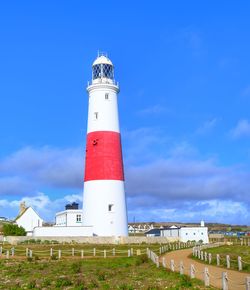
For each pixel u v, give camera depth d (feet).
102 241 204.33
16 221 301.02
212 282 83.20
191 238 265.75
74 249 170.09
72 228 211.41
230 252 162.61
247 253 155.94
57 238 207.51
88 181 211.20
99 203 206.39
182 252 170.71
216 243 233.76
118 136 217.56
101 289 82.12
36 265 124.36
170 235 289.12
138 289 80.64
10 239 208.44
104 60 223.51
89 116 219.00
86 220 210.79
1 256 153.38
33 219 304.09
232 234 390.01
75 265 119.44
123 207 211.20
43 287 86.79
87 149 215.72
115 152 212.84
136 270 108.58
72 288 84.07
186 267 111.75
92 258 146.61
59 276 101.30
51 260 140.77
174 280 87.04
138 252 161.07
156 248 182.80
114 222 206.90
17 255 157.07
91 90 220.02
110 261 134.92
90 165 211.82
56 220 299.38
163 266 109.70
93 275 102.01
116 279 94.17
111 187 207.92
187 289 75.97
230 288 75.41
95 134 213.25
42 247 180.34
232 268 108.99
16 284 90.74
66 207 286.46
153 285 82.89
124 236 209.77
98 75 222.07
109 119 215.31
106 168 208.95
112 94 219.20
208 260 126.31
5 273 108.58
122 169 215.72
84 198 213.46
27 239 207.00
